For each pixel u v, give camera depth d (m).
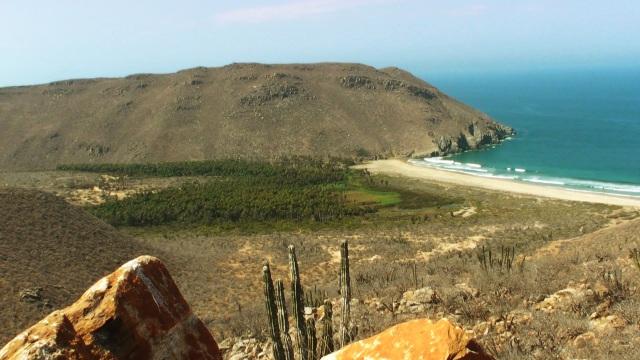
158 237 69.25
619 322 11.10
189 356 4.82
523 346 10.33
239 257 52.16
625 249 21.25
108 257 44.66
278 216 81.69
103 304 4.53
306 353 8.85
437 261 34.19
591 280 15.05
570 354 9.45
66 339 3.87
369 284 24.48
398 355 3.86
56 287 35.66
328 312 10.67
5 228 41.88
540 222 65.81
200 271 46.25
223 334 19.61
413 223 72.81
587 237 37.41
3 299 31.36
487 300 14.74
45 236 43.31
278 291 8.66
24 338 3.77
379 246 54.50
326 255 51.69
